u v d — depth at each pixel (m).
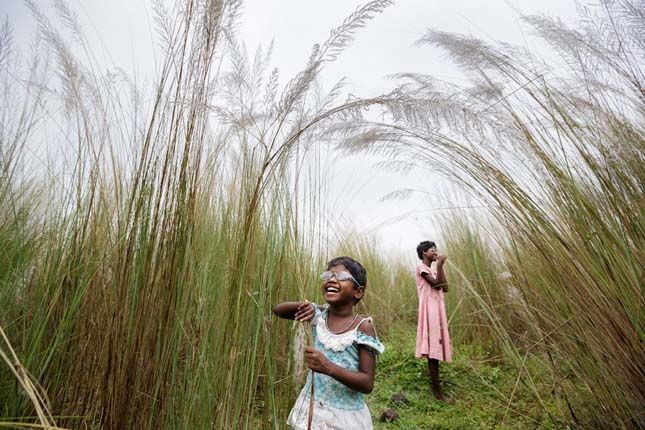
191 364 1.74
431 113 1.84
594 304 2.18
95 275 1.86
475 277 4.32
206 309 1.79
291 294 2.06
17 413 1.58
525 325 2.99
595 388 2.28
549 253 2.25
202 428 1.69
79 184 1.96
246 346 1.77
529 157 2.38
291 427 1.94
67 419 1.72
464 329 4.94
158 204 1.74
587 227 2.20
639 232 2.15
